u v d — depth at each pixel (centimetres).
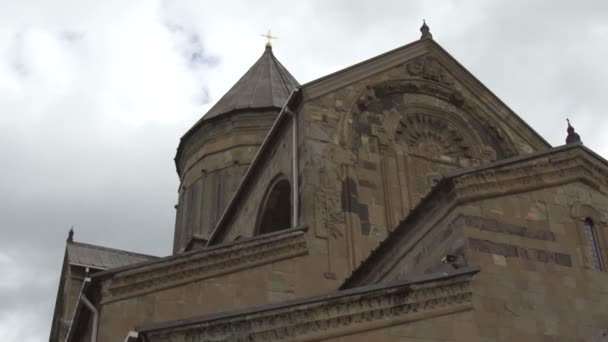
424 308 1449
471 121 2628
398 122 2486
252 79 3888
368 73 2498
